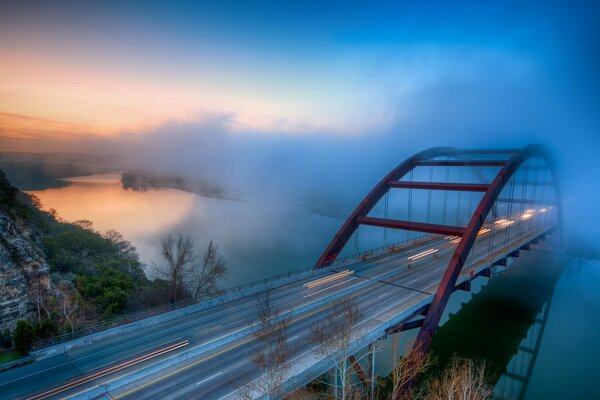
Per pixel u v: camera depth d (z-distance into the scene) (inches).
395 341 1609.3
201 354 1513.3
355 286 2289.6
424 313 2069.4
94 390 1252.5
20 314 1865.2
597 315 3299.7
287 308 1942.7
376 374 1790.1
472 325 2977.4
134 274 3218.5
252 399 1162.0
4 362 1440.7
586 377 2261.3
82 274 2701.8
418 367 1542.8
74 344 1572.3
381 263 2829.7
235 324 1774.1
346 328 1422.2
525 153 2893.7
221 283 4055.1
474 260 2869.1
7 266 1940.2
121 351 1533.0
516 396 2042.3
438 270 2628.0
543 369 2356.1
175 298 2439.7
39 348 1533.0
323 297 2087.8
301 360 1424.7
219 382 1306.6
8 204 2723.9
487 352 2516.0
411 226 2539.4
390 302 2016.5
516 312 3299.7
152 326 1777.8
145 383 1312.7
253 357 1467.8
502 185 2578.7
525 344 2711.6
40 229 3326.8
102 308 2230.6
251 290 2219.5
